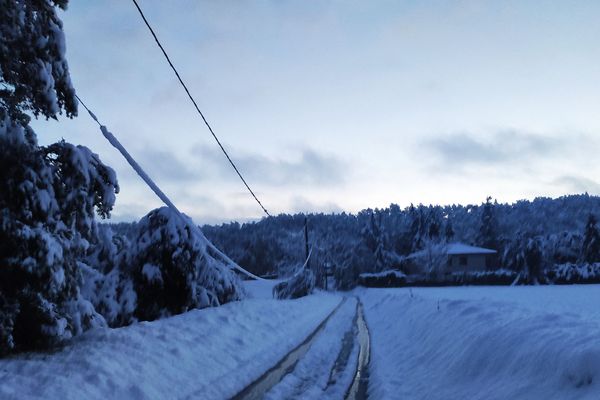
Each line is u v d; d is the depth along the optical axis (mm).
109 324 14336
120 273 15047
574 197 143125
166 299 15055
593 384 5773
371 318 29375
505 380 7430
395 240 117188
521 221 134375
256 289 63938
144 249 14961
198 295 15820
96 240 9555
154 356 8461
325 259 91938
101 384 6711
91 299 14562
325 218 139625
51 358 7398
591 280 81125
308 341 14984
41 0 8383
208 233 99562
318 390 9156
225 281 17953
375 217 118000
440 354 11398
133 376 7344
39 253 7742
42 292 7918
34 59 8391
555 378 6457
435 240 109875
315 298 43250
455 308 14898
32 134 8727
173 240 15023
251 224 101500
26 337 7902
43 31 8516
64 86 8859
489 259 96500
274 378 9547
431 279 91688
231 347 11016
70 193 8711
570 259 91250
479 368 8656
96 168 9367
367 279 95875
